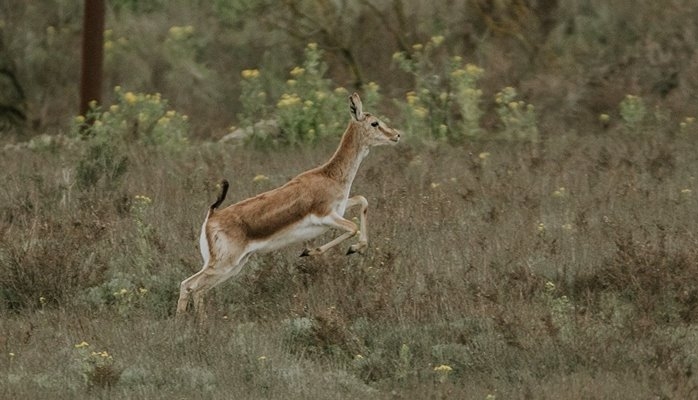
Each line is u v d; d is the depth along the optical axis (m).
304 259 27.50
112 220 31.16
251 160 41.53
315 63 47.28
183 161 40.97
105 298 26.83
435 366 23.27
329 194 26.72
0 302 26.92
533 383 22.12
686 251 27.67
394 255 27.61
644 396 21.28
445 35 55.84
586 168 37.44
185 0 61.03
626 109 46.69
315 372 22.78
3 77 58.66
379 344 24.14
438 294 25.73
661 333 24.30
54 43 59.25
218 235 25.78
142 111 46.72
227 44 58.97
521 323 23.97
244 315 26.03
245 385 22.16
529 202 33.09
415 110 45.34
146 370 22.53
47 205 33.50
